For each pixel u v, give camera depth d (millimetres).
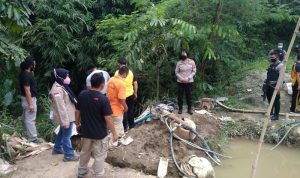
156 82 10805
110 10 11969
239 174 7648
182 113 9398
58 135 6719
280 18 12188
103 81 5461
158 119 8539
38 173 6164
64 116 6141
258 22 11461
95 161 5660
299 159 8398
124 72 7223
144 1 10141
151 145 7613
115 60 10164
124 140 7598
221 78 11758
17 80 10914
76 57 11688
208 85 10859
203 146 8195
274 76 9328
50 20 10836
